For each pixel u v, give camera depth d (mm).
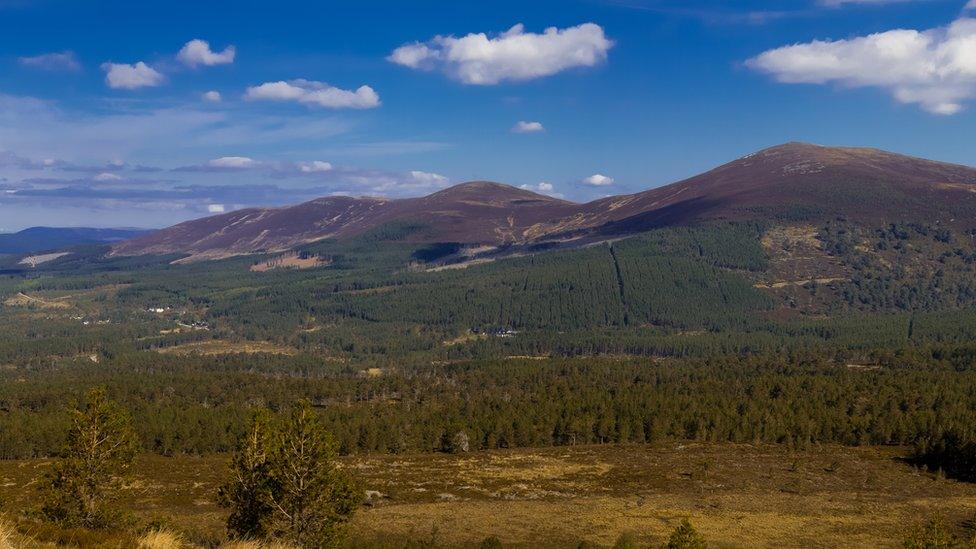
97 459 53688
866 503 106812
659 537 84500
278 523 48438
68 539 33031
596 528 89250
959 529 90125
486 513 97938
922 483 121750
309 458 48031
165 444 147000
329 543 47969
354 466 135750
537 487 118750
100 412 54562
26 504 100812
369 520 92562
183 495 113500
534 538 83750
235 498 50656
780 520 94562
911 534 61438
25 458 142375
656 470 131000
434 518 94375
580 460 141625
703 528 89188
